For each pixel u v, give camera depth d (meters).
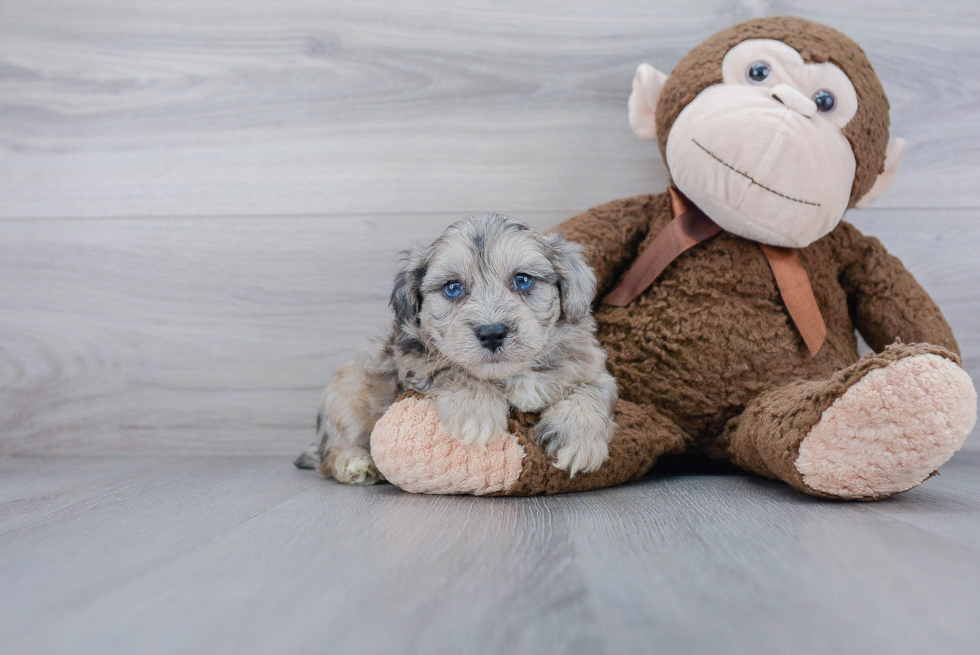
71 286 2.92
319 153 2.89
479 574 1.22
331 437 2.27
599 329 2.35
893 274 2.37
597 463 1.88
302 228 2.90
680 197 2.38
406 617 1.03
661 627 0.99
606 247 2.40
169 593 1.14
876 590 1.13
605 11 2.84
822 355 2.25
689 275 2.28
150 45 2.92
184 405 2.90
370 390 2.17
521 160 2.86
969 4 2.78
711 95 2.16
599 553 1.33
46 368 2.92
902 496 1.88
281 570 1.25
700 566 1.25
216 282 2.90
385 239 2.88
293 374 2.89
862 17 2.78
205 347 2.90
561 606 1.07
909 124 2.79
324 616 1.04
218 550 1.38
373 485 2.17
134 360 2.91
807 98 2.07
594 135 2.85
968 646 0.93
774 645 0.93
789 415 1.84
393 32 2.87
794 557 1.30
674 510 1.70
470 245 2.00
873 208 2.81
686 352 2.22
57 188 2.94
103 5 2.92
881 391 1.63
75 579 1.22
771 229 2.14
